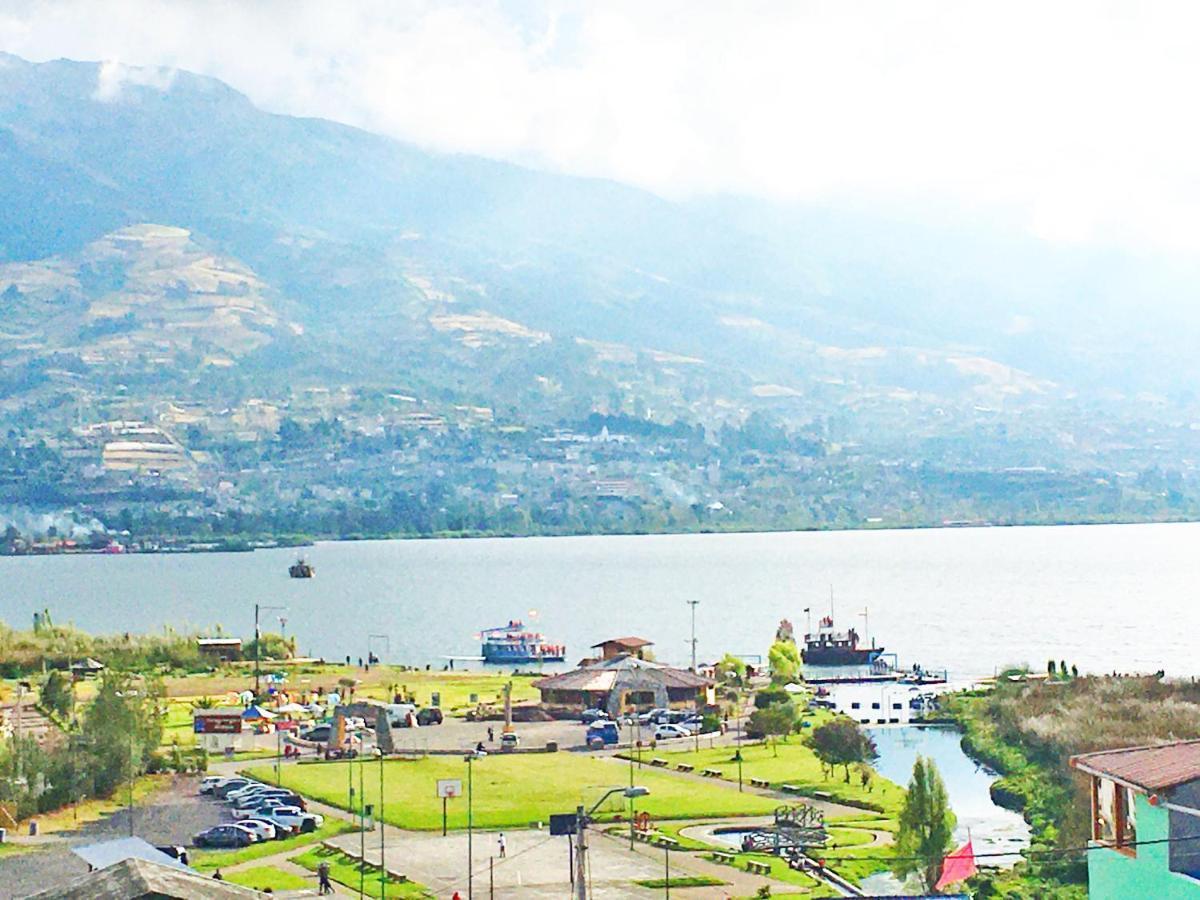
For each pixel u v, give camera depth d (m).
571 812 165.50
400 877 137.50
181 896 80.19
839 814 168.62
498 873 138.88
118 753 179.38
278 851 150.12
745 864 142.12
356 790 180.12
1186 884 77.94
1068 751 194.88
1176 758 83.69
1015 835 157.38
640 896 130.25
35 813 166.12
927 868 135.75
